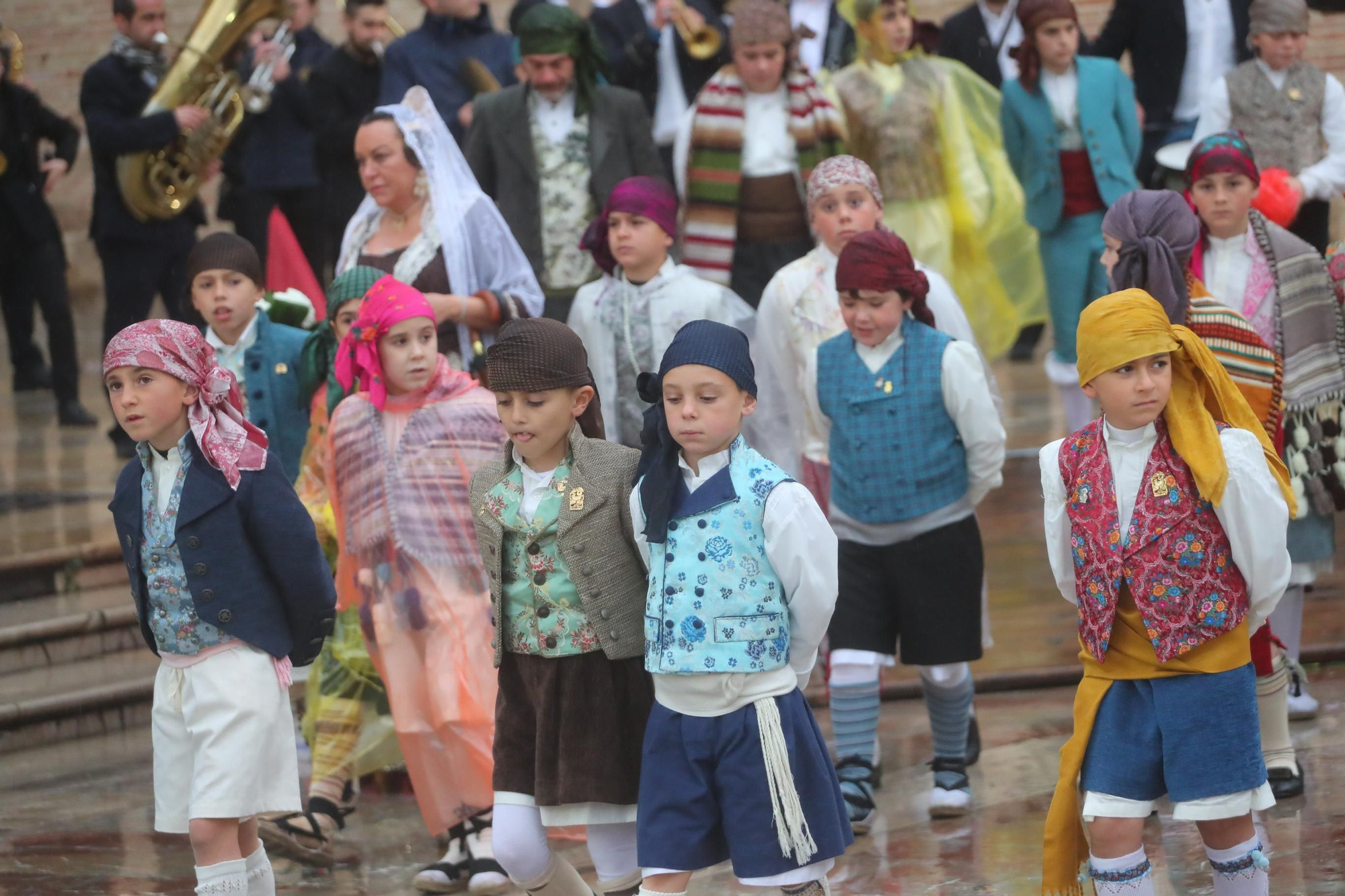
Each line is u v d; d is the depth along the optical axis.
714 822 13.82
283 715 15.43
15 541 28.44
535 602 14.63
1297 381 19.58
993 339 31.12
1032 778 20.09
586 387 14.75
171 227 34.75
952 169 29.92
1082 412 29.98
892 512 18.78
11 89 38.88
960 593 18.89
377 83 35.62
